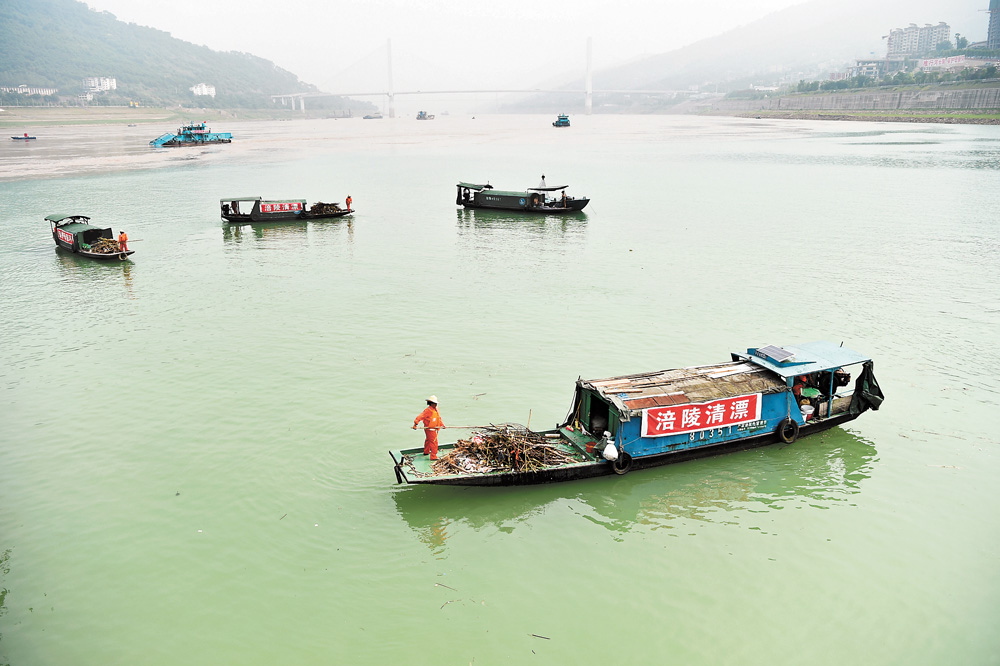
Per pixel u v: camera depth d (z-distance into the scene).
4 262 49.22
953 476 20.75
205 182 96.94
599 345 30.83
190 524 18.30
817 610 15.43
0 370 28.80
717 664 13.91
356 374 27.72
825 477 20.77
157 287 42.06
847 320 34.31
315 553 17.19
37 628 14.85
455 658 14.00
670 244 53.75
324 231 61.53
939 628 14.94
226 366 28.81
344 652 14.16
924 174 95.00
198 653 14.16
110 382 27.34
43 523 18.38
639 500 19.52
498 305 37.38
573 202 69.38
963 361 29.19
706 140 183.88
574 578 16.41
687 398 20.78
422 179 101.50
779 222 62.50
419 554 17.20
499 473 19.22
